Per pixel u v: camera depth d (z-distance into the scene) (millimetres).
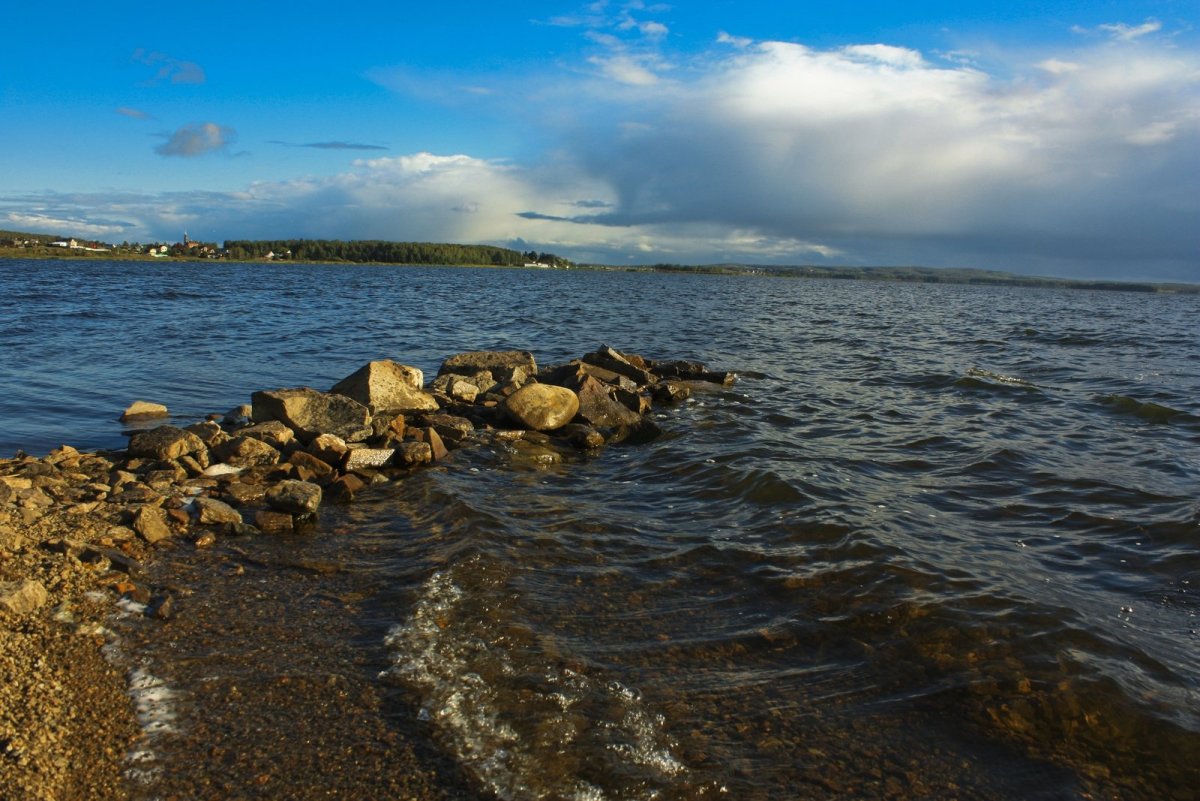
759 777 5094
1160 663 6613
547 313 50938
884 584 8047
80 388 19344
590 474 12773
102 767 4973
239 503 10461
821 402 19531
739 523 10102
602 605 7559
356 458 12312
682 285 139500
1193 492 11734
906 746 5453
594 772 5090
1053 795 5023
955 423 17016
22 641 6375
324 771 5023
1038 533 9977
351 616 7207
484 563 8430
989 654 6660
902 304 81500
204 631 6824
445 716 5645
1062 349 33562
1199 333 44062
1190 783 5180
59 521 9117
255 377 21781
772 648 6766
